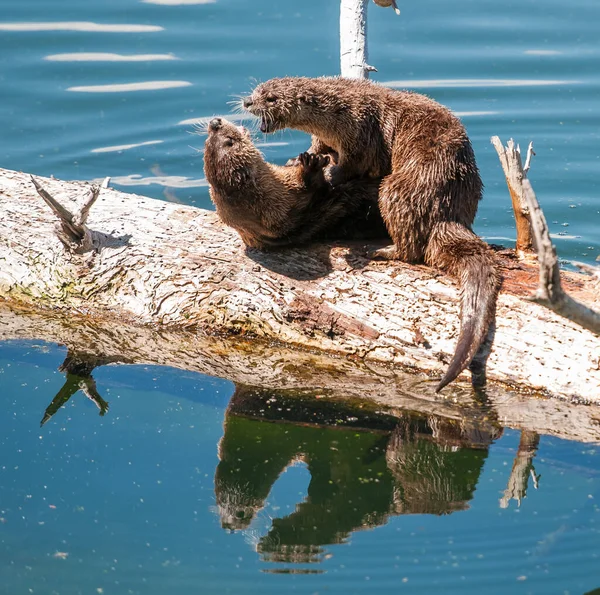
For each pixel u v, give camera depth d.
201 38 29.73
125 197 18.86
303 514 13.55
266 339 16.48
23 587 12.09
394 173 16.14
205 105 26.55
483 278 14.82
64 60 28.75
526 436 14.55
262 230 16.55
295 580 12.20
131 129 26.02
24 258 17.98
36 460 14.56
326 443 14.97
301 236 16.81
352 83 17.33
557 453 14.22
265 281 16.55
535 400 14.60
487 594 11.77
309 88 16.97
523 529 12.91
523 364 14.70
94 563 12.51
